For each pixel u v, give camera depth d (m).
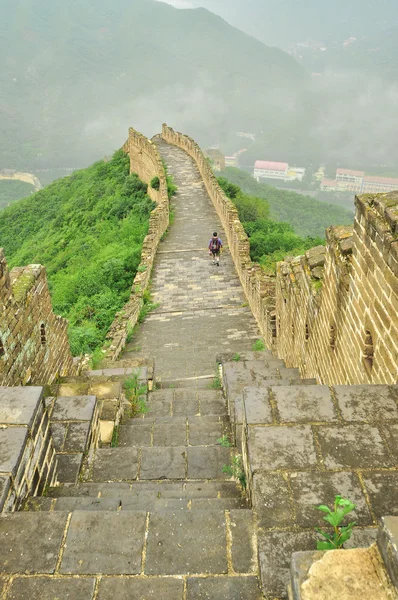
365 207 5.21
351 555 2.35
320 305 7.34
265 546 3.01
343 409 4.09
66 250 31.45
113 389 6.92
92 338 14.70
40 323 7.65
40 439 4.25
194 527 3.20
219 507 3.80
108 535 3.15
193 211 26.72
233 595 2.81
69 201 44.12
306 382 7.61
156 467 5.20
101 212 34.94
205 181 30.80
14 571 2.96
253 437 3.84
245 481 4.25
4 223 48.81
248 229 27.28
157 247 21.95
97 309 17.47
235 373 8.67
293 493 3.37
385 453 3.67
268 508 3.27
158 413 7.77
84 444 5.09
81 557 3.03
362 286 5.40
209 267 19.77
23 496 3.79
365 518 3.20
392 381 4.61
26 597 2.83
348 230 6.58
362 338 5.45
